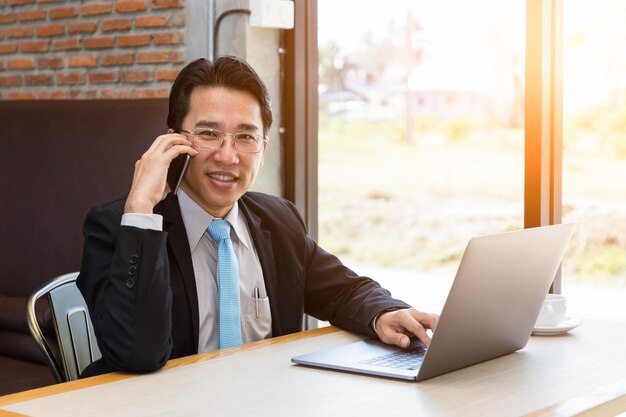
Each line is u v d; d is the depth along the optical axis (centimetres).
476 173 1961
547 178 405
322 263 282
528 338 239
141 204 225
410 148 2053
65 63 552
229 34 482
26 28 568
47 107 491
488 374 212
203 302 248
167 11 506
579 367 220
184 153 235
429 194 1992
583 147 1509
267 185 488
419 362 220
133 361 210
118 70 529
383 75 2089
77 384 202
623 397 197
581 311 864
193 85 244
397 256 1759
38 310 415
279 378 207
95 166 467
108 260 229
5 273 490
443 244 1772
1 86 583
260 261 265
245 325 258
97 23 534
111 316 215
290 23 486
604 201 1473
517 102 1919
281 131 495
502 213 1833
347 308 263
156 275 217
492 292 212
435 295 1010
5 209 492
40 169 483
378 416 179
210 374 211
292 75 492
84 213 467
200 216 250
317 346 241
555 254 235
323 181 2120
